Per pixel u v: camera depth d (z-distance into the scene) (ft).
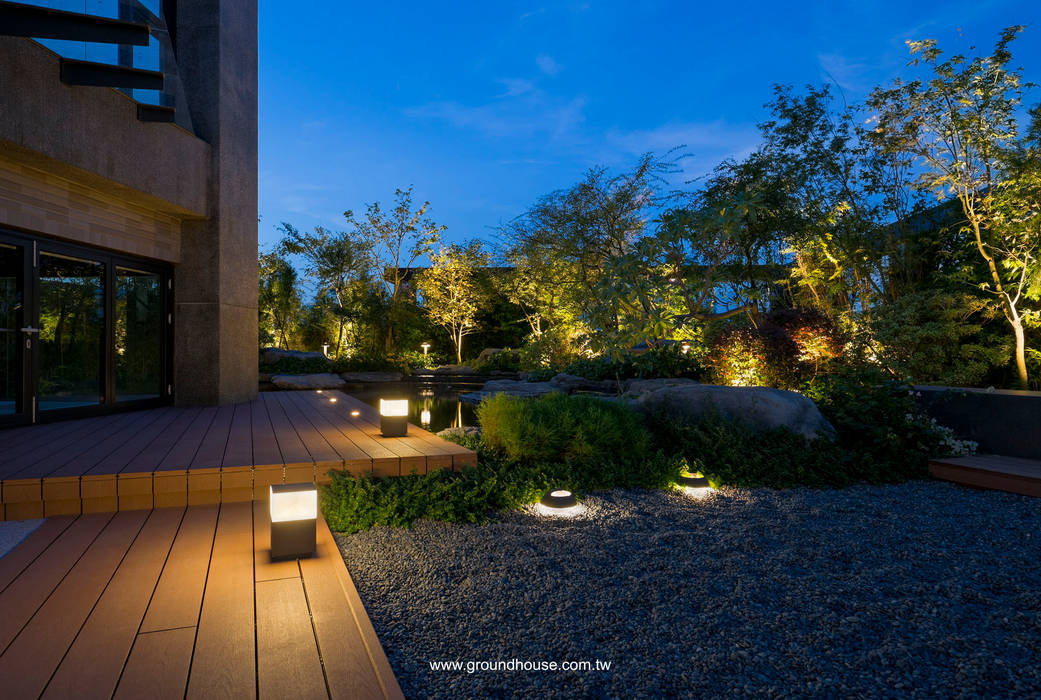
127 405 22.45
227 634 6.28
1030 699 6.12
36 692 5.07
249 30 26.35
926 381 29.89
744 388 20.12
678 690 6.19
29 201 17.21
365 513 11.37
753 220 22.91
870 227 33.14
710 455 17.22
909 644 7.24
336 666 5.68
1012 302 27.63
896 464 17.08
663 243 19.52
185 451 13.94
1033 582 9.30
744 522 12.26
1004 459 16.85
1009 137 28.50
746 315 34.27
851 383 22.12
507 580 8.96
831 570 9.72
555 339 60.34
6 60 14.85
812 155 33.50
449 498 12.38
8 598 7.14
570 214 41.09
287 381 54.80
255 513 11.19
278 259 79.92
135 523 10.44
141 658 5.73
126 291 22.21
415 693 6.01
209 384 24.62
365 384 60.13
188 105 23.97
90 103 17.56
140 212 21.86
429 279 84.64
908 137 31.71
